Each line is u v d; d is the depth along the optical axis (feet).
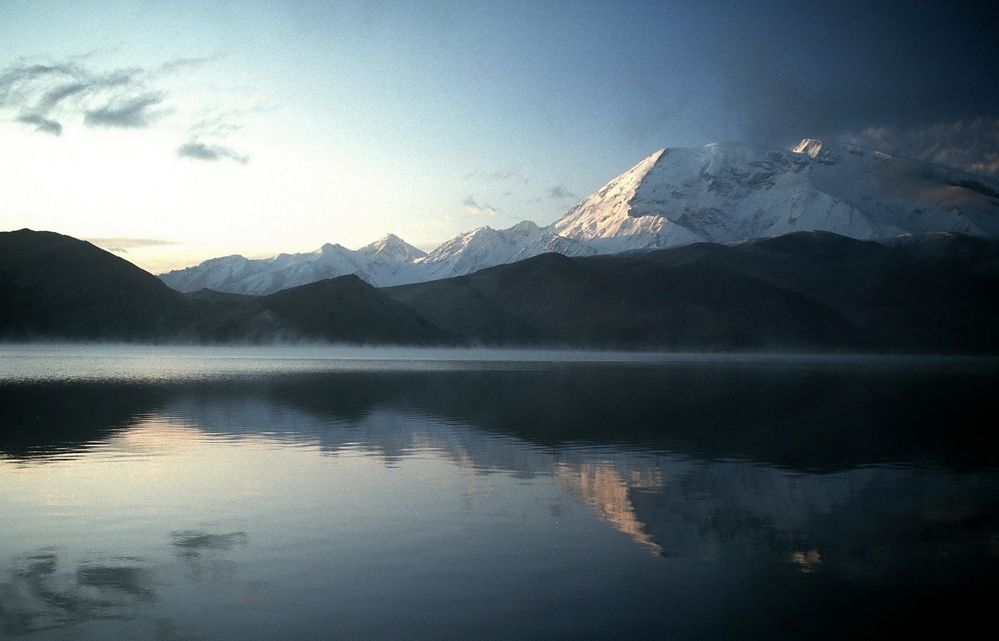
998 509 60.23
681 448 90.74
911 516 57.82
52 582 41.98
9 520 54.44
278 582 42.14
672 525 54.54
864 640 35.73
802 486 68.64
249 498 61.82
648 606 39.29
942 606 39.75
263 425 107.96
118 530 52.06
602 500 62.13
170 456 81.41
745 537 51.72
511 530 52.75
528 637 35.58
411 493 64.03
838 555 47.98
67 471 72.54
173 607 38.63
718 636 35.86
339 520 55.01
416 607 38.83
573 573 44.09
